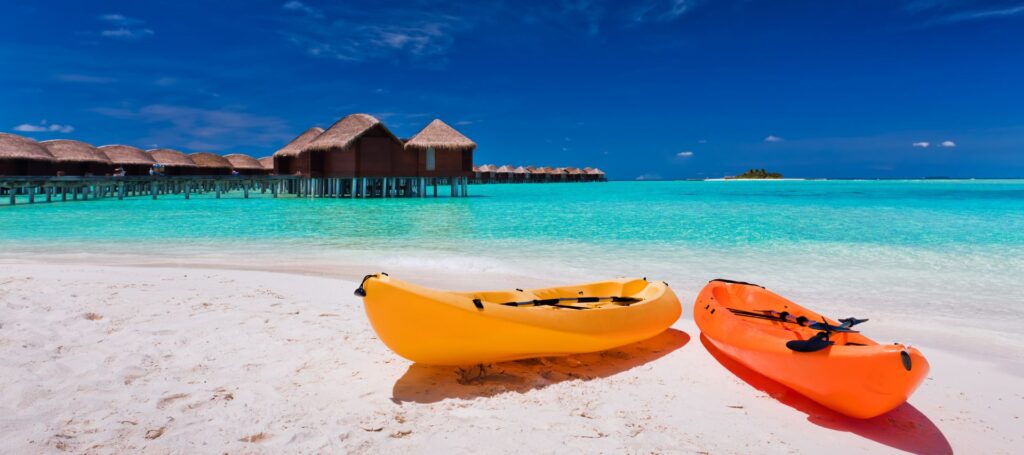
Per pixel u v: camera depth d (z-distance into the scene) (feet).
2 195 117.80
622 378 14.08
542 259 33.22
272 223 56.65
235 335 16.71
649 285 19.61
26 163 99.50
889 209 76.43
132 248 37.91
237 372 13.76
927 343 17.35
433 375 13.87
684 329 18.85
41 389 12.22
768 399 12.87
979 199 104.06
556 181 328.29
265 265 31.07
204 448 9.97
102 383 12.73
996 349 16.67
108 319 17.98
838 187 207.31
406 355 13.55
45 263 31.09
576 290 18.30
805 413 12.16
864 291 24.93
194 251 36.50
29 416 10.94
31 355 14.26
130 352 14.85
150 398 12.01
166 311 19.25
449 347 13.29
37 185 92.02
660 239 42.91
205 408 11.62
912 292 24.72
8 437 10.05
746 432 11.17
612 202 100.17
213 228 51.26
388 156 111.75
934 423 11.73
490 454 10.01
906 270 29.73
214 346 15.66
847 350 11.35
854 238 43.06
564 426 11.16
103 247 38.27
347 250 37.01
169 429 10.64
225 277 26.43
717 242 40.88
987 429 11.46
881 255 34.65
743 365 14.98
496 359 14.14
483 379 13.75
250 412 11.48
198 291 22.76
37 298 20.39
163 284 24.20
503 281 26.91
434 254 35.19
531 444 10.39
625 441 10.59
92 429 10.50
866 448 10.64
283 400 12.16
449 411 11.81
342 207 84.94
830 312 21.34
